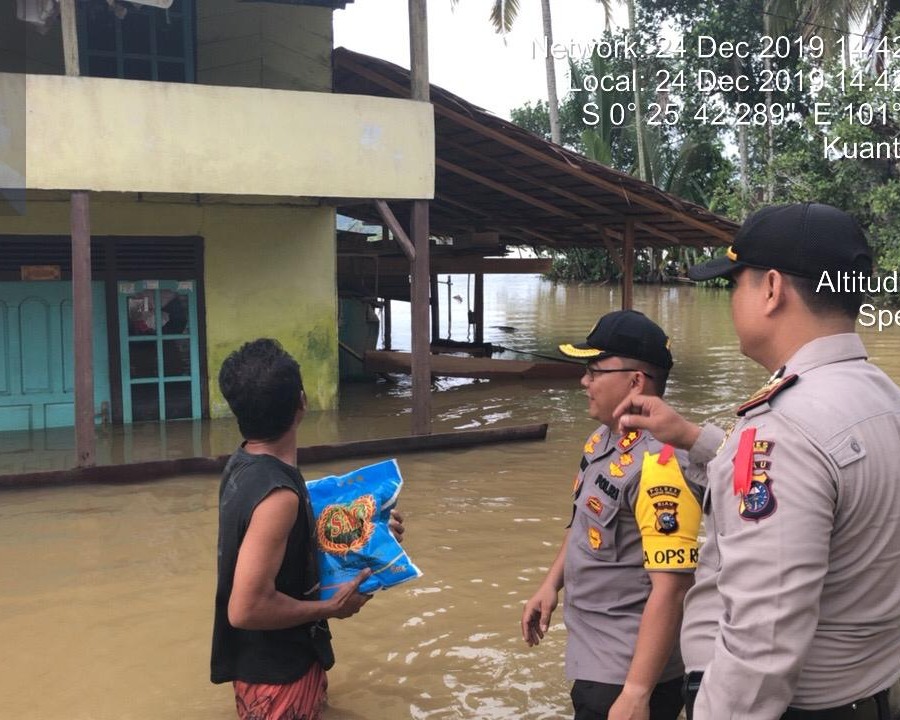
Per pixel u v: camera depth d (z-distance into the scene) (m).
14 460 8.99
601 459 2.82
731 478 1.78
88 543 6.35
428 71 9.53
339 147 9.17
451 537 6.39
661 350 2.77
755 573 1.67
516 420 11.02
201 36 10.92
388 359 14.05
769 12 27.05
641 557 2.74
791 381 1.79
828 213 1.86
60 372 10.57
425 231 9.42
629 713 2.46
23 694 4.15
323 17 11.29
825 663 1.73
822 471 1.67
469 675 4.27
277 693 2.94
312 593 2.95
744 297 1.94
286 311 11.47
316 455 8.68
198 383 11.12
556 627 4.86
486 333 22.53
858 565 1.71
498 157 12.51
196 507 7.23
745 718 1.66
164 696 4.13
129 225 10.65
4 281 10.27
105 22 10.34
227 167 8.79
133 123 8.39
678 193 33.66
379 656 4.48
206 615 5.09
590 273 43.84
